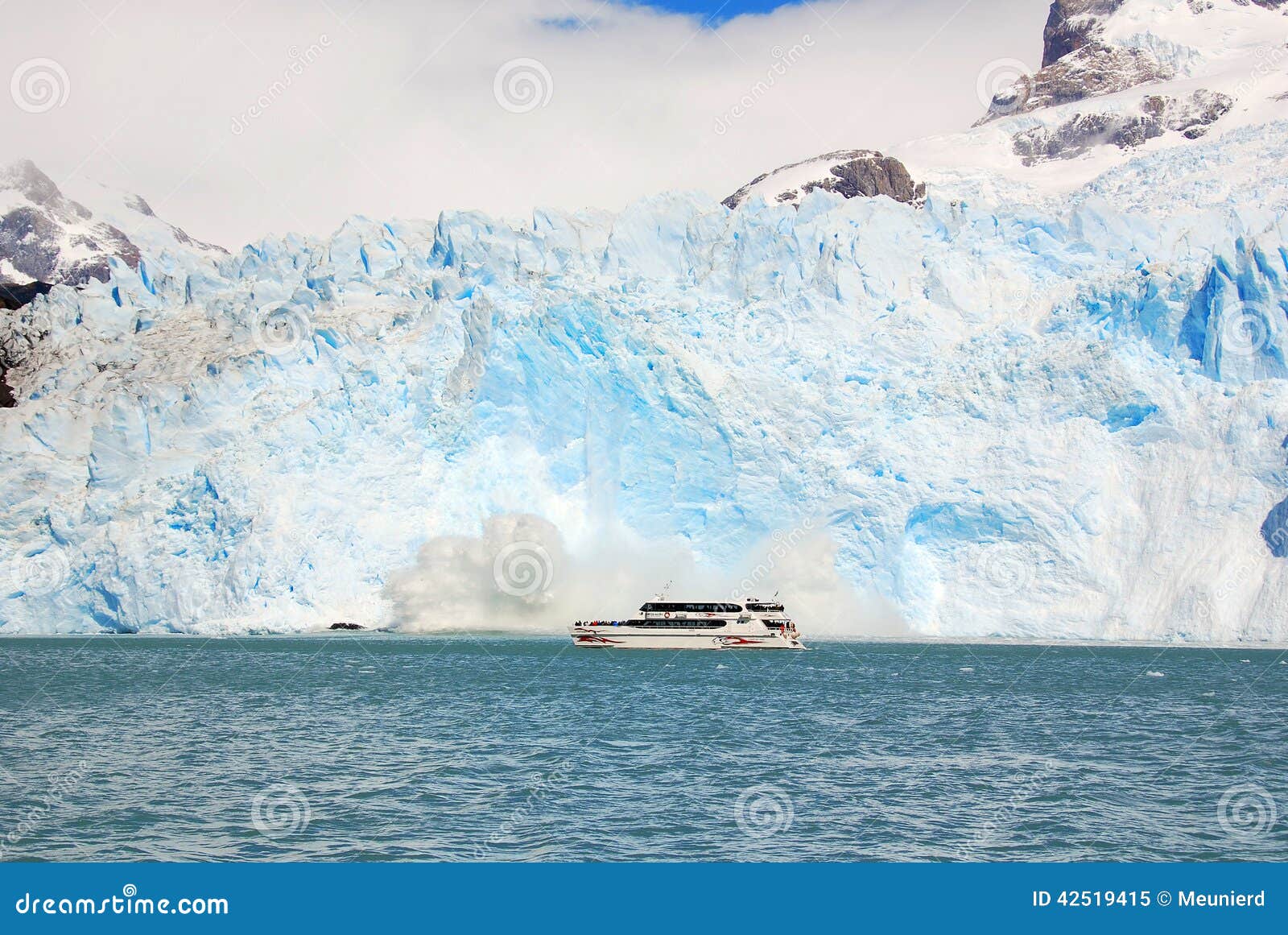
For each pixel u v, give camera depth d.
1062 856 37.59
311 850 37.72
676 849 37.69
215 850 37.81
